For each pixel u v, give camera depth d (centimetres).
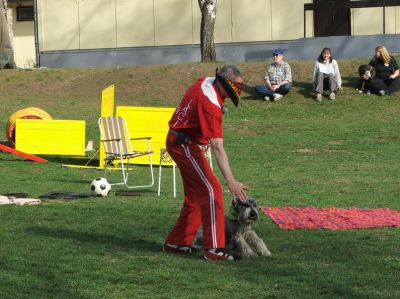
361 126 3175
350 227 1455
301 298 982
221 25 4769
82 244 1299
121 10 4997
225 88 1148
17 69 4353
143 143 2497
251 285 1041
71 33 5097
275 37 4691
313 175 2230
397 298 983
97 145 2978
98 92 3862
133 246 1288
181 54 4900
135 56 4984
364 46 4297
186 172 1180
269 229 1443
